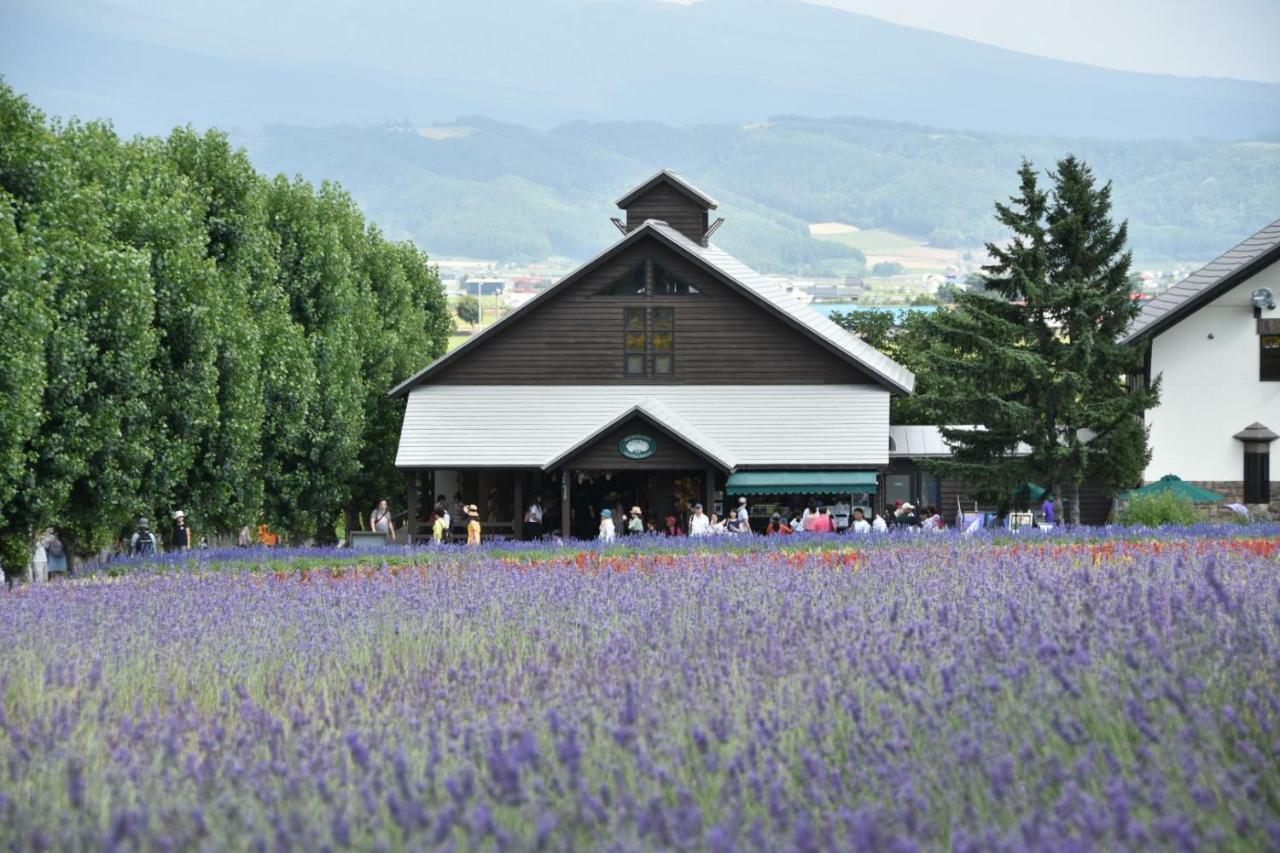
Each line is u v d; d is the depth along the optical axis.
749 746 13.96
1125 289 60.59
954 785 13.07
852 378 64.56
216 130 54.72
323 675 21.25
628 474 64.75
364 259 74.56
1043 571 26.36
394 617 26.45
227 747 15.58
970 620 19.95
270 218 61.62
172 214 47.47
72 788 12.99
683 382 64.62
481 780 13.31
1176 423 65.62
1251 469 65.19
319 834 12.27
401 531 76.38
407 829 11.77
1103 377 60.41
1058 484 60.22
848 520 62.00
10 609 28.59
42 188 42.38
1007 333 59.78
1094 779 12.94
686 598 26.25
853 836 11.46
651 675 18.25
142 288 43.50
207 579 36.00
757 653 18.75
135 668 22.11
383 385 69.81
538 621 24.41
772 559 35.94
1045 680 15.69
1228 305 65.06
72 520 44.19
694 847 11.35
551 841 11.46
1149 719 14.31
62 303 41.88
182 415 47.41
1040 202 60.66
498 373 64.94
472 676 18.84
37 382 38.91
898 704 15.62
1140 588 20.91
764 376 64.56
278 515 58.91
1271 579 25.14
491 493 66.88
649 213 75.19
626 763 14.09
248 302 55.31
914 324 94.94
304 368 57.47
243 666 22.22
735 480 62.06
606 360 64.75
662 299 64.56
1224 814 12.11
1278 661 16.67
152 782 14.30
